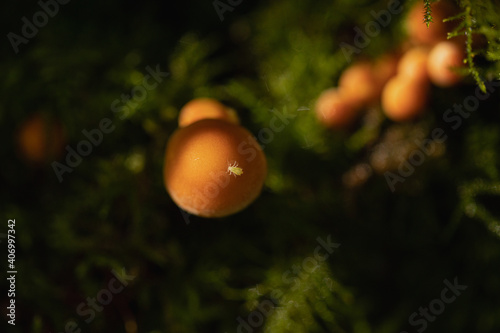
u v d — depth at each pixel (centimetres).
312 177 23
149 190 22
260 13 25
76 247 22
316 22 24
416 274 23
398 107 22
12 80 23
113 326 22
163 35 24
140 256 22
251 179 20
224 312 22
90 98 23
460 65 21
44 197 23
